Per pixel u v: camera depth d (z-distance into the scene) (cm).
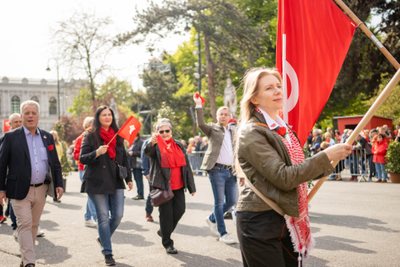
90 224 869
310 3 374
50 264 584
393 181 1470
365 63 2686
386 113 2489
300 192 270
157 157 628
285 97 374
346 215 866
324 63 367
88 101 5812
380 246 621
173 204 643
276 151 264
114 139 604
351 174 1606
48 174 557
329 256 576
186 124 4684
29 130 551
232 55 3142
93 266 573
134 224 868
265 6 3603
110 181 585
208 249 647
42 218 960
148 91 4359
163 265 569
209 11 3170
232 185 717
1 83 9956
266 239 266
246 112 284
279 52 385
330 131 1731
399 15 2584
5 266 578
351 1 2483
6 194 532
